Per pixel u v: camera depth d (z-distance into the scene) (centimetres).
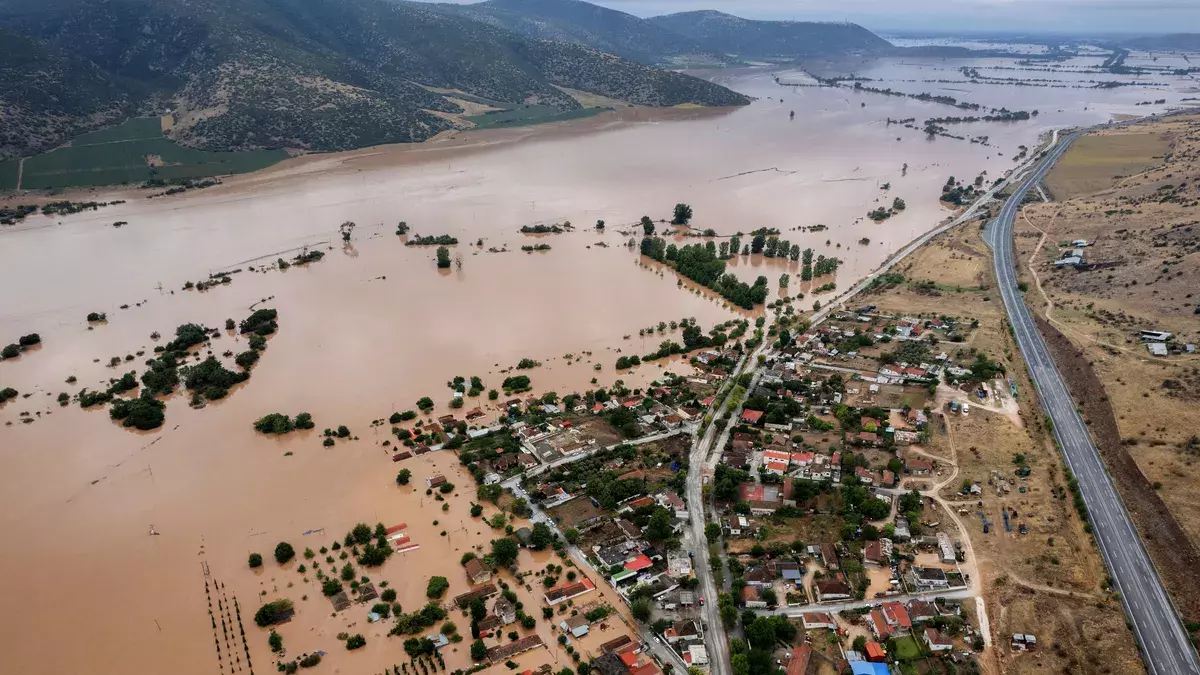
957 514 15075
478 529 15175
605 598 13350
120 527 15588
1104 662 11594
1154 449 16262
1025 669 11581
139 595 13762
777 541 14488
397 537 14925
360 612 13200
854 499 15300
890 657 11850
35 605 13612
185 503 16300
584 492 16150
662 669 11762
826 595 13062
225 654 12438
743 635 12444
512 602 13175
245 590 13800
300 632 12812
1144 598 12838
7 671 12231
